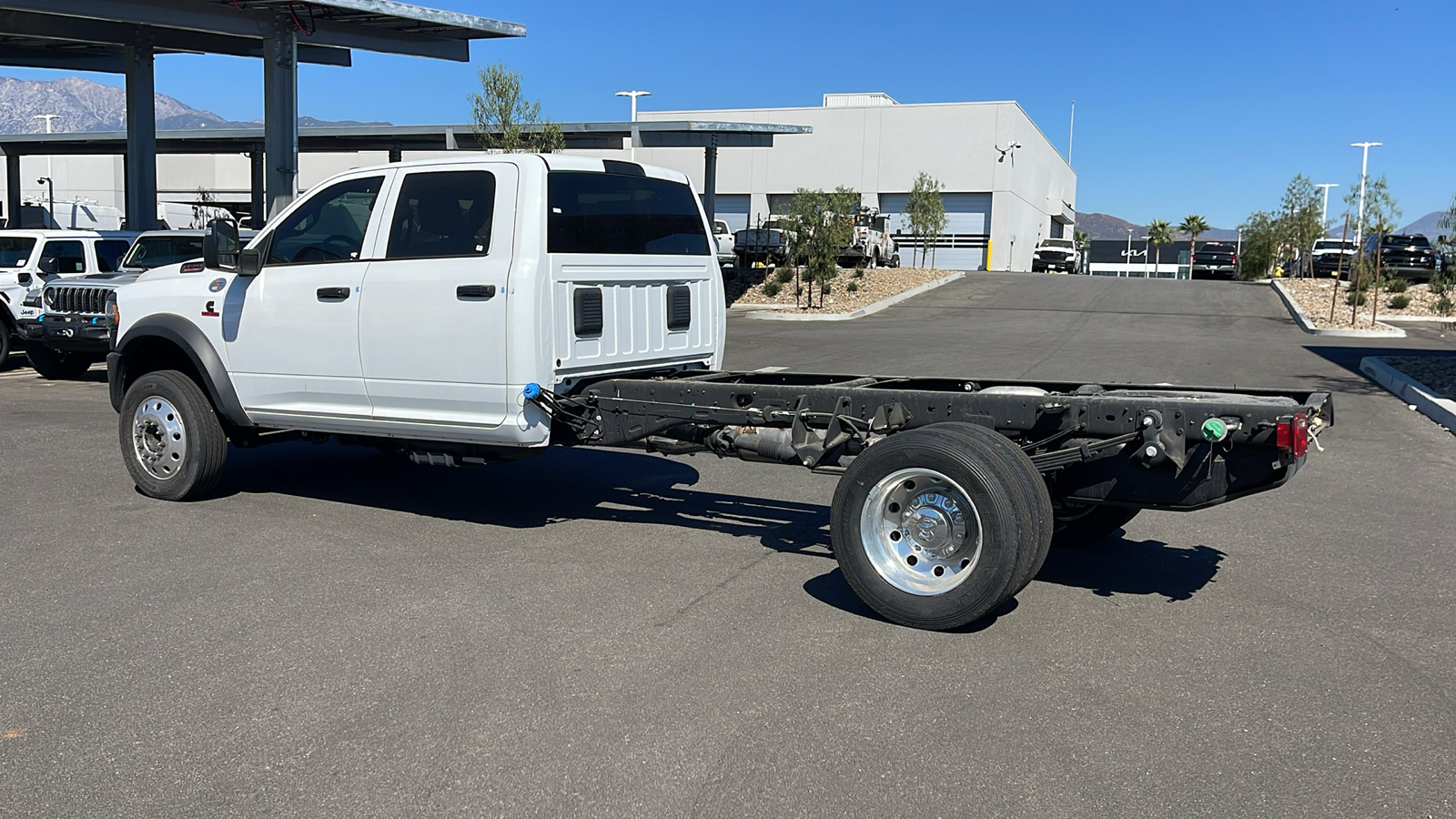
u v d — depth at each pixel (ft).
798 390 19.08
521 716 13.34
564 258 20.66
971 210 197.77
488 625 16.55
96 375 50.62
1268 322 84.23
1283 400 16.87
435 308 20.98
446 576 19.07
